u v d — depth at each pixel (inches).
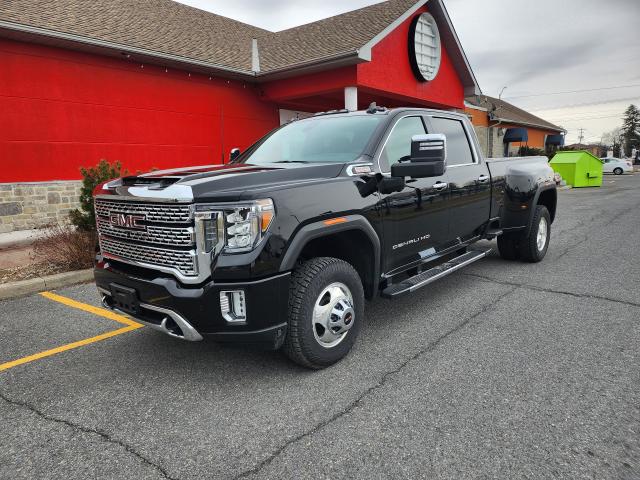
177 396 123.3
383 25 500.1
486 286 218.1
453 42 617.0
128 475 92.6
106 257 140.3
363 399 118.9
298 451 98.6
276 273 118.9
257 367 139.3
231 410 115.6
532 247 253.1
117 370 139.6
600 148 3073.3
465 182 197.6
